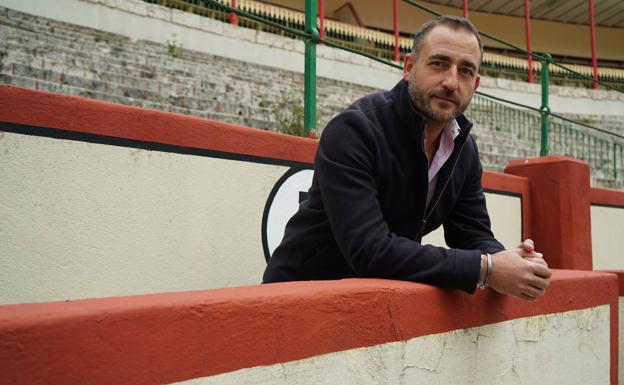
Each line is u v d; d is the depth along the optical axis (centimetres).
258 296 105
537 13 2103
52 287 192
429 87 154
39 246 189
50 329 78
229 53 1081
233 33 1093
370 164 153
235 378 100
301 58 1173
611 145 1191
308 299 113
